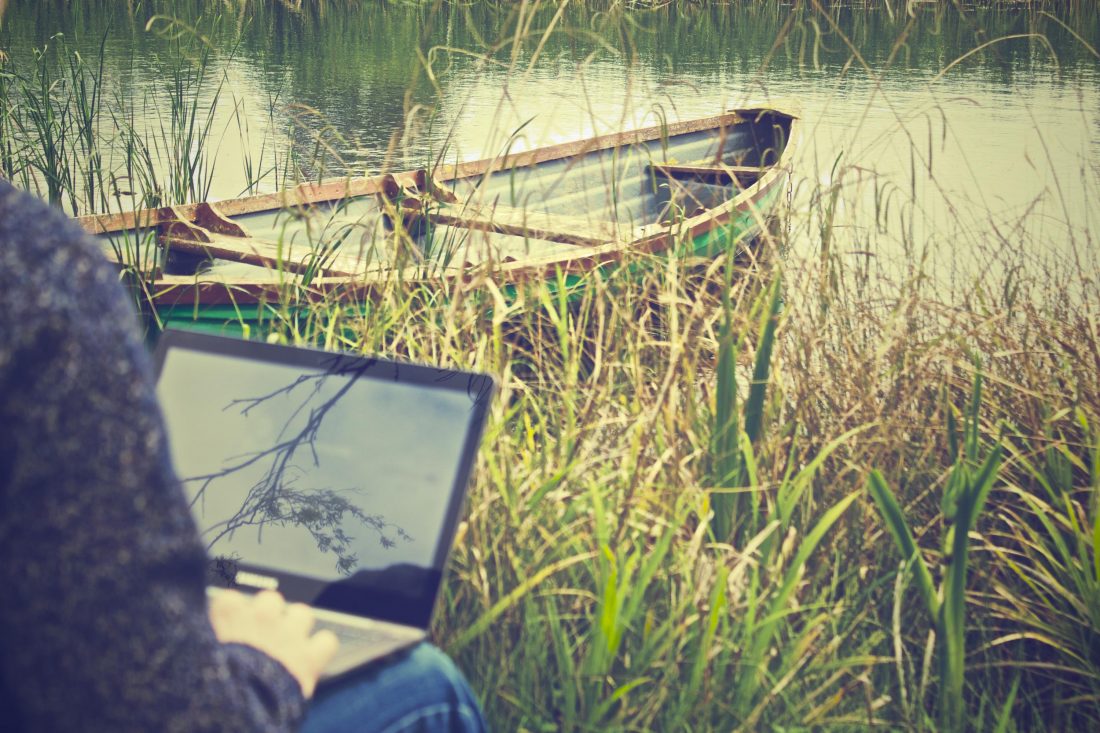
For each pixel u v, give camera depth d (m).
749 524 2.39
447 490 1.59
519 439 2.52
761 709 1.91
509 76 2.77
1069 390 2.87
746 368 2.86
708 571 2.04
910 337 2.87
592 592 2.10
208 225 4.67
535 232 4.09
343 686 1.29
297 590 1.56
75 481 0.76
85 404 0.77
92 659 0.76
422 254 3.79
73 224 0.83
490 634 1.97
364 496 1.60
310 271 3.07
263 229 4.93
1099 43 14.90
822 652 2.07
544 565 2.05
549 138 8.68
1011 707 2.12
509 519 2.08
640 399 2.51
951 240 3.37
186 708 0.78
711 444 2.31
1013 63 14.19
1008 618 2.31
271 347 1.74
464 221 3.54
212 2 12.05
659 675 1.94
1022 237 3.46
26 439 0.76
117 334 0.80
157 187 5.22
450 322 2.45
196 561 0.81
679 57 14.61
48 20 14.06
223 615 1.19
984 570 2.45
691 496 2.20
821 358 2.84
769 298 2.54
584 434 2.38
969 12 15.56
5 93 6.23
